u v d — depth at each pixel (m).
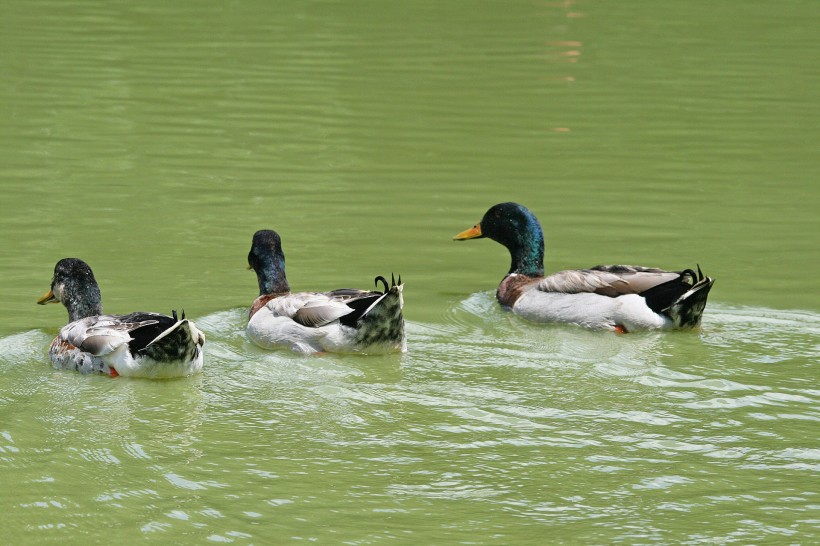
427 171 20.78
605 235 17.36
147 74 27.98
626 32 35.16
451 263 16.23
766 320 13.56
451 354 12.45
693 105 26.12
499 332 13.44
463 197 19.28
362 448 9.84
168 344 11.37
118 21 35.09
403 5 39.28
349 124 23.95
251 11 37.47
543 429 10.24
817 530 8.34
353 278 15.33
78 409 10.74
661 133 23.67
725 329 13.23
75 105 24.81
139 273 15.24
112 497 8.91
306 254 16.27
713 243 16.91
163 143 22.14
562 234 17.42
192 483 9.15
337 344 12.30
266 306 12.98
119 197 18.73
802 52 32.41
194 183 19.66
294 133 23.11
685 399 10.99
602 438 10.05
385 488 9.07
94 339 11.68
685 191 19.70
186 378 11.64
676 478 9.25
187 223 17.52
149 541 8.23
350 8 38.44
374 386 11.35
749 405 10.80
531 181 20.27
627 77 28.97
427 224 17.86
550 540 8.21
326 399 11.01
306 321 12.44
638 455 9.69
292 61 29.97
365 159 21.47
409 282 15.37
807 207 18.81
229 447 9.87
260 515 8.61
